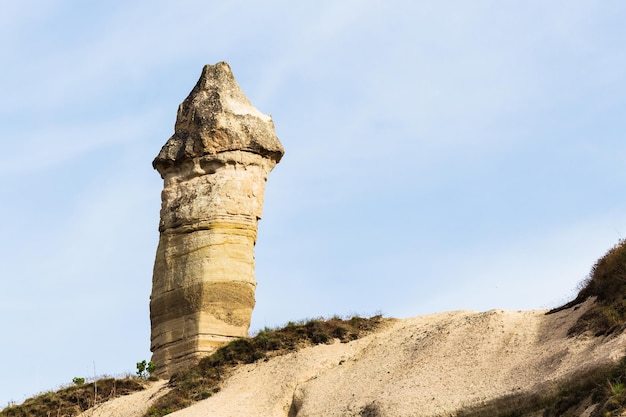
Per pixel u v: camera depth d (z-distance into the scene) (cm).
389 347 5278
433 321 5634
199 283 6131
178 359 6053
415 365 4903
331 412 4728
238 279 6184
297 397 5078
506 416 4219
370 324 5822
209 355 5928
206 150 6381
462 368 4700
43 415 5750
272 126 6619
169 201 6419
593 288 4919
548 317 4934
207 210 6291
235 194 6325
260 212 6419
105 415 5578
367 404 4659
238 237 6269
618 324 4369
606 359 3991
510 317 5050
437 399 4453
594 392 3891
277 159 6594
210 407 5112
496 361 4659
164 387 5728
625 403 3697
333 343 5647
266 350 5719
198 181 6384
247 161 6412
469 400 4338
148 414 5331
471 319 5166
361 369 5122
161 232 6412
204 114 6481
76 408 5778
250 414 5012
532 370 4409
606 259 4916
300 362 5381
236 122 6462
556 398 4094
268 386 5253
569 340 4516
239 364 5684
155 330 6238
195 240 6250
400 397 4562
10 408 5856
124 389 5906
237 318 6116
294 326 5866
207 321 6059
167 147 6512
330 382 5084
